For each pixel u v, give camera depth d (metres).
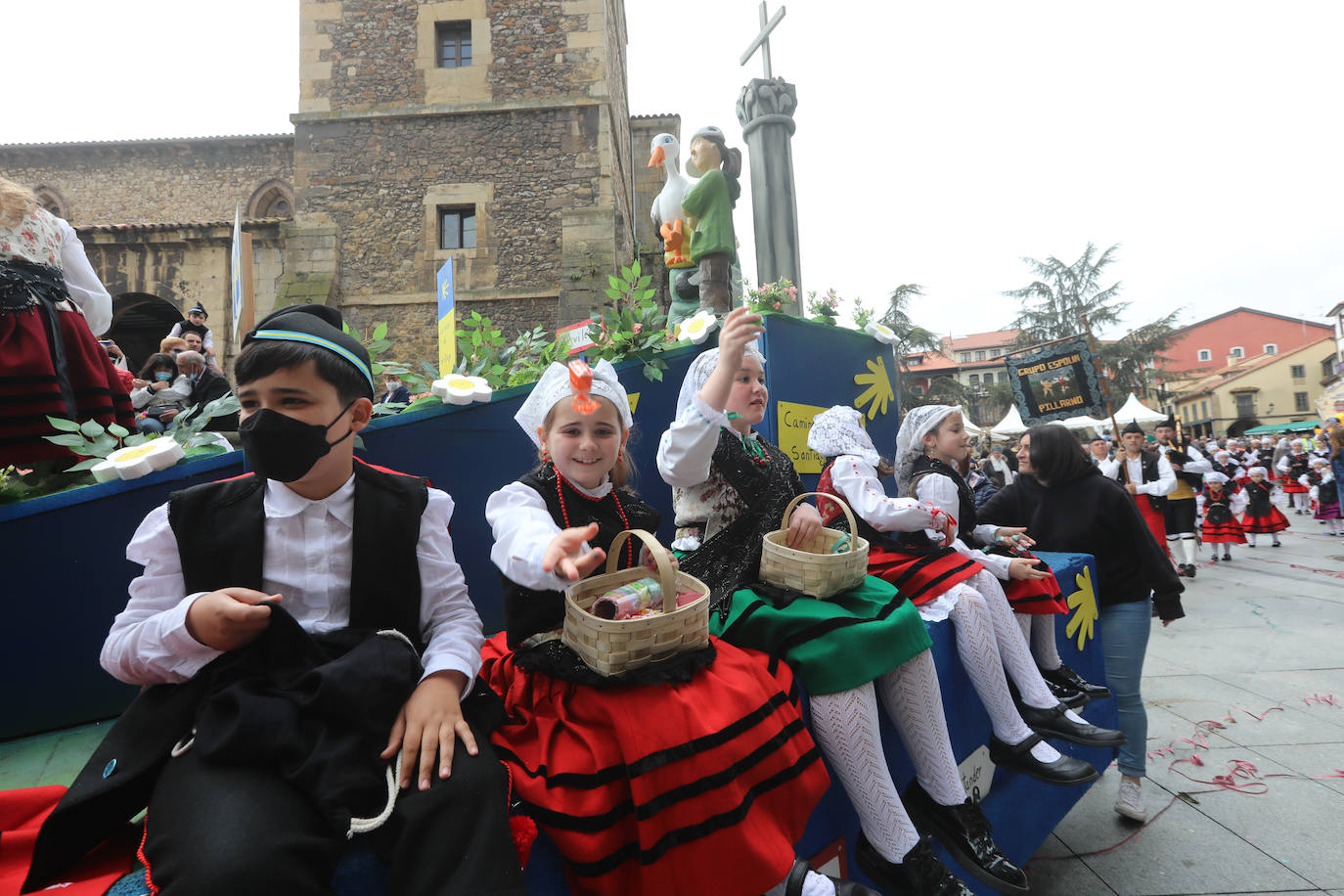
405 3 12.34
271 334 1.23
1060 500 3.19
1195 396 53.38
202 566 1.24
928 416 2.74
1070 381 8.05
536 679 1.41
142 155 14.56
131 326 11.74
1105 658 3.08
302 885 0.91
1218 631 5.84
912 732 1.83
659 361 2.94
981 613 2.15
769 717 1.39
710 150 4.33
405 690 1.17
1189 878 2.63
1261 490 11.08
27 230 2.40
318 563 1.29
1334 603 6.64
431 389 2.39
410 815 1.02
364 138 12.21
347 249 12.02
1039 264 36.53
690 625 1.38
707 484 1.97
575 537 1.20
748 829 1.27
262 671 1.15
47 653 1.89
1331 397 36.31
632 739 1.23
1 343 2.22
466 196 12.09
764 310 3.24
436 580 1.38
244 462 2.06
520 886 0.98
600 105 12.16
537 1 12.33
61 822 1.04
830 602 1.78
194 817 0.95
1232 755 3.57
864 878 1.79
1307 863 2.67
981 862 1.77
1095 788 3.41
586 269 11.61
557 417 1.55
